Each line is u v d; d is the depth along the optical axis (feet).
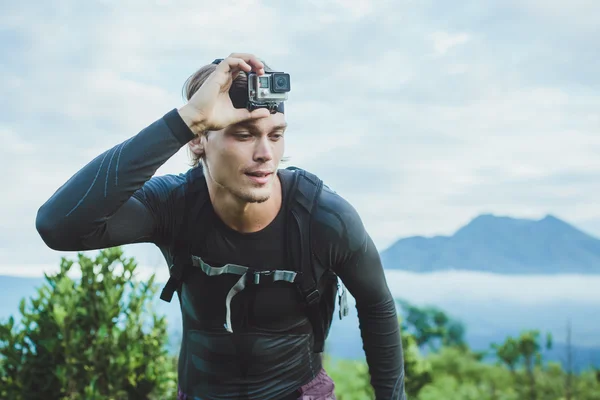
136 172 6.15
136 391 12.60
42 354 12.43
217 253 7.03
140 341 12.98
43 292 12.71
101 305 12.60
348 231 7.03
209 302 7.24
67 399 12.00
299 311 7.33
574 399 23.53
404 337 20.61
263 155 6.28
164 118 6.27
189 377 7.76
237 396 7.53
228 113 6.21
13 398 12.13
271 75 6.27
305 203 7.02
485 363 30.04
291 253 7.00
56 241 6.23
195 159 7.36
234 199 6.70
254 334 7.32
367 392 20.95
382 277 7.63
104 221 6.23
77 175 6.27
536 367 24.90
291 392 7.62
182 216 7.04
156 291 13.25
